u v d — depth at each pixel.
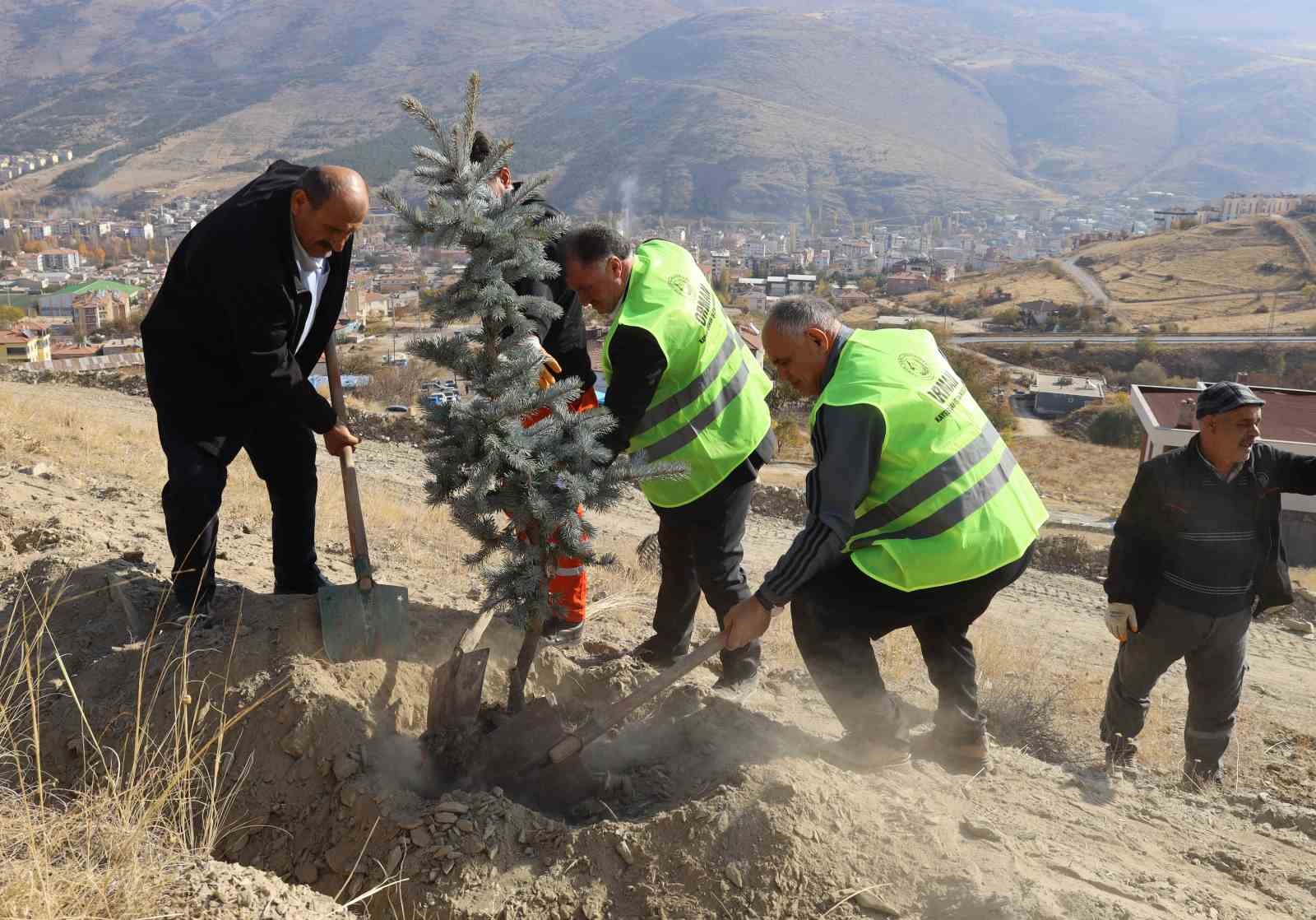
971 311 135.00
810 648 3.47
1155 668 4.87
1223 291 139.50
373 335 102.50
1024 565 3.47
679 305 3.78
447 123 3.18
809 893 2.75
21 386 19.97
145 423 15.07
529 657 3.55
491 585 3.38
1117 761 5.14
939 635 3.77
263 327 3.46
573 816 3.23
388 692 3.52
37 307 163.00
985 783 3.77
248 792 3.15
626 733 3.66
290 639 3.59
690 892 2.76
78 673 3.64
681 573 4.37
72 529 5.18
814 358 3.48
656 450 3.94
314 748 3.20
